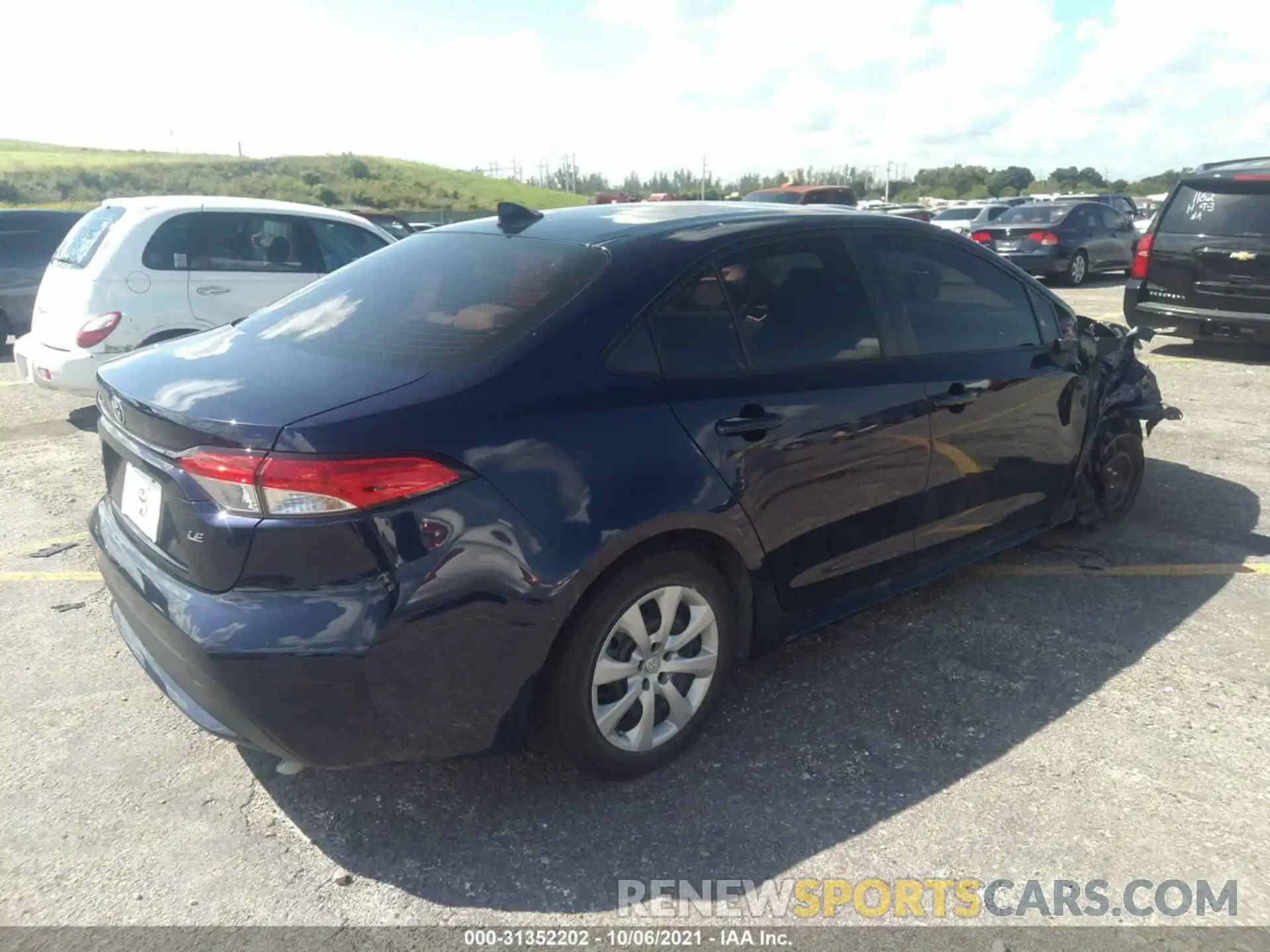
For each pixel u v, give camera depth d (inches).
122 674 141.4
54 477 237.3
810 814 110.0
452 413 97.1
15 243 430.9
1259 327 346.6
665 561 110.9
